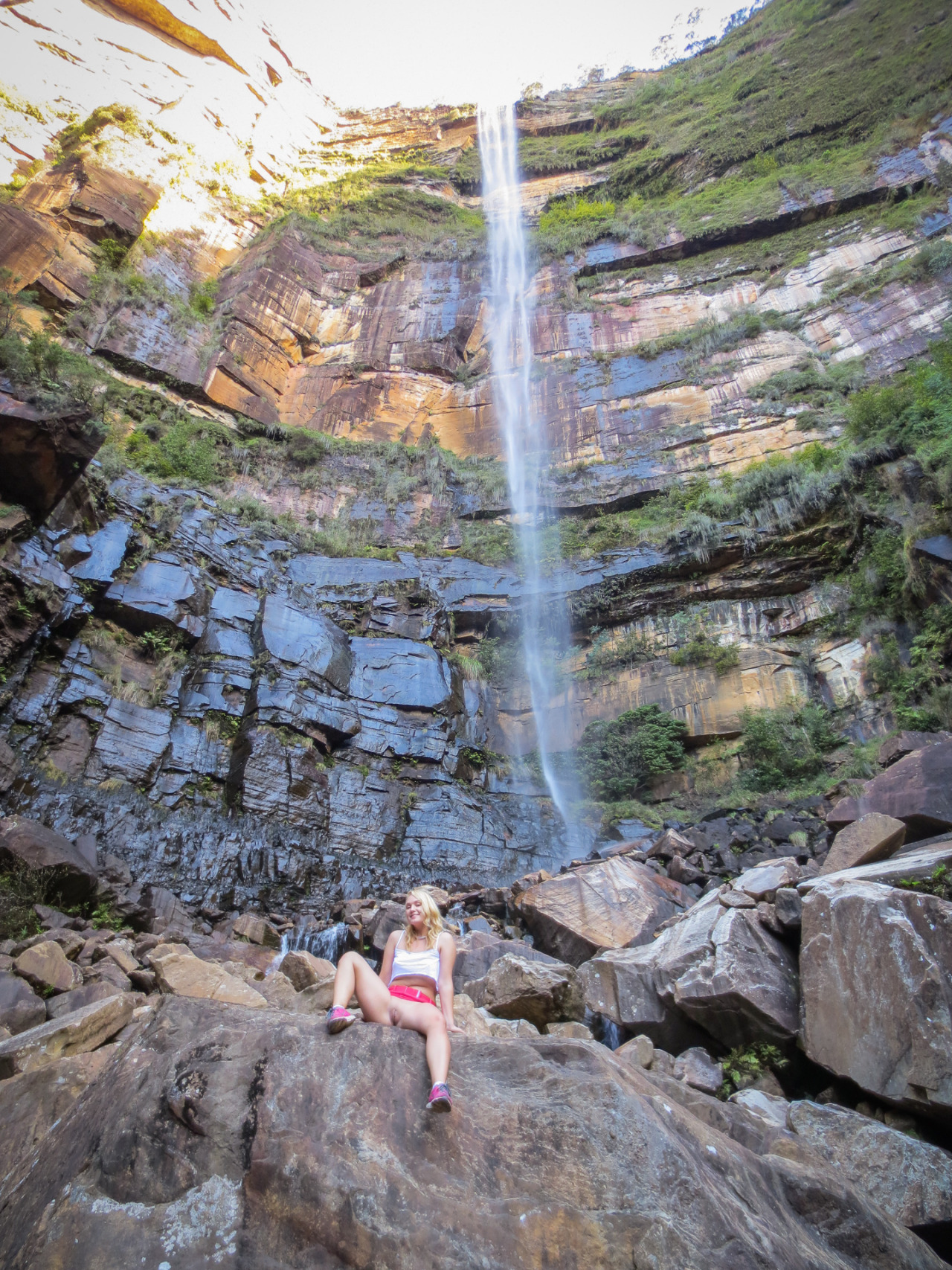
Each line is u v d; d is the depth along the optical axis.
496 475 25.73
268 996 6.98
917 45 34.94
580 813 17.44
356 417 28.11
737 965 6.35
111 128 33.09
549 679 21.12
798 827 12.26
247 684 15.80
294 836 13.91
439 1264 2.68
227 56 41.97
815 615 18.80
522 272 35.00
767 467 21.73
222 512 19.58
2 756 11.34
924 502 16.41
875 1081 5.13
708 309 30.38
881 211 29.89
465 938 8.93
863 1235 3.55
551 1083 3.44
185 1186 2.84
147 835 12.17
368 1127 3.03
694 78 46.31
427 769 16.72
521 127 48.16
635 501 24.16
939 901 5.42
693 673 19.12
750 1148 4.41
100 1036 5.16
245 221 35.97
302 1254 2.68
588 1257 2.77
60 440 13.79
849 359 25.58
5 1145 3.65
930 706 13.80
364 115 49.75
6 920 8.67
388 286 33.88
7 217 25.22
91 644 14.38
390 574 20.78
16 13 32.97
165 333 26.78
